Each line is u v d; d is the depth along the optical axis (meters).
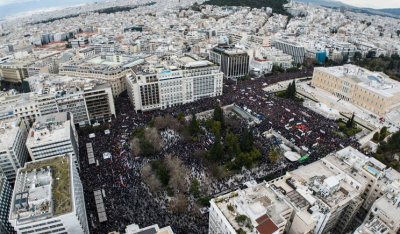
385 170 158.62
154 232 114.00
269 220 112.38
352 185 150.12
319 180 147.00
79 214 134.75
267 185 136.62
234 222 116.38
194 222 158.88
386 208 132.12
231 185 190.25
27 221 121.00
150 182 179.88
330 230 153.25
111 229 152.00
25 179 144.12
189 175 196.50
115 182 187.50
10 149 185.88
